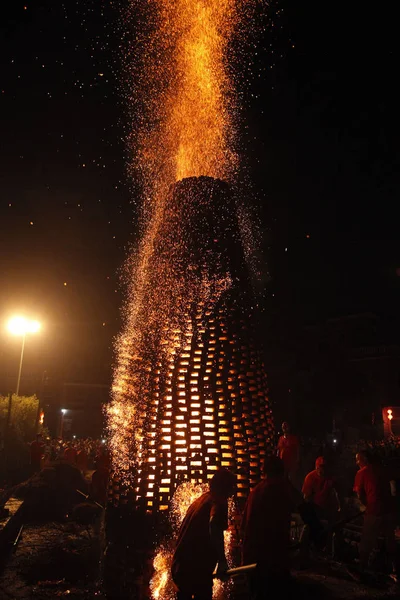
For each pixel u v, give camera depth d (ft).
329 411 103.60
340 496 24.76
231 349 16.44
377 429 87.45
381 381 107.65
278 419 101.71
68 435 135.03
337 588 15.19
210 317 16.78
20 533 25.84
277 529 12.15
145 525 14.69
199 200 18.04
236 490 14.90
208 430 15.48
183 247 17.57
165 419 15.72
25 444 52.95
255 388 16.34
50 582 17.33
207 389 15.85
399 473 21.81
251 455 15.43
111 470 16.42
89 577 17.75
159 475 15.11
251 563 12.07
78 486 34.60
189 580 11.09
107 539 15.35
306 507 12.75
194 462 15.08
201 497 11.90
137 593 13.97
